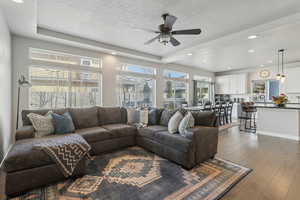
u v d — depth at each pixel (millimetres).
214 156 2965
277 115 4535
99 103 4613
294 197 1770
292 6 2436
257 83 7523
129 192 1854
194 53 4824
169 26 2541
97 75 4602
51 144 2088
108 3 2432
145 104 5770
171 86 6695
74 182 2051
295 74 6199
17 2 2152
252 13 2664
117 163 2631
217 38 3822
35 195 1791
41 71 3754
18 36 3357
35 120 2672
